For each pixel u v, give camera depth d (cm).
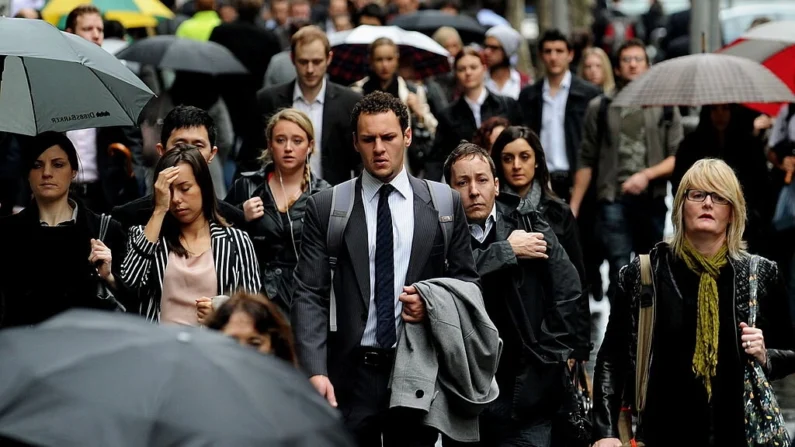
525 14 7525
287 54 3089
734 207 1438
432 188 1573
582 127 2859
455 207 1572
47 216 1656
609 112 2698
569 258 1808
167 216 1631
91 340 912
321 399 938
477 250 1698
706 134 2434
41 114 1798
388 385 1518
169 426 861
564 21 4797
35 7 3925
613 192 2698
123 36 3291
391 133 1541
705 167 1444
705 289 1428
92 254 1630
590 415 1773
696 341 1428
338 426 927
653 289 1450
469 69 2797
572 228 1859
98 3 3338
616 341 1490
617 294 1482
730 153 2419
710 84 2333
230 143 2803
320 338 1521
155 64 2741
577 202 2734
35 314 1631
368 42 3130
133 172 2489
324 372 1512
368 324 1533
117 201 2486
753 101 2306
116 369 884
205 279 1612
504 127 2089
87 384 874
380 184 1555
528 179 1852
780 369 1462
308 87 2425
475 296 1540
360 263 1535
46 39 1688
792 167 2538
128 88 1794
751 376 1427
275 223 1892
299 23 3434
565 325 1714
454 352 1514
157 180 1606
